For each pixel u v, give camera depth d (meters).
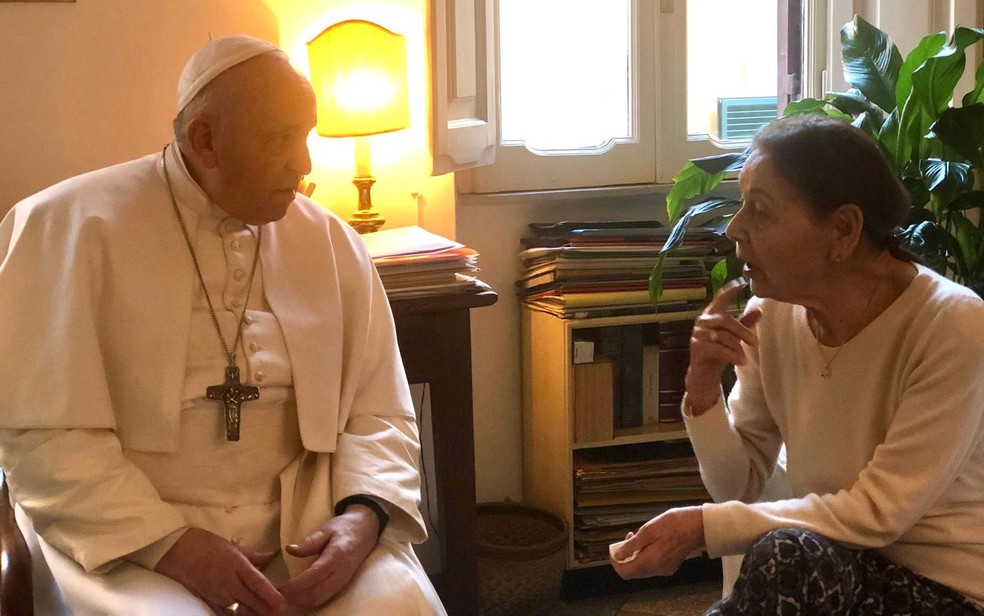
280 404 1.53
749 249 1.41
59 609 1.39
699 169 2.33
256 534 1.49
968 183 2.06
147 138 2.15
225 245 1.52
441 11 2.23
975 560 1.36
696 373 1.55
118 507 1.33
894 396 1.39
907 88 2.20
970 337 1.31
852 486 1.43
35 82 2.06
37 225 1.46
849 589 1.29
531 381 2.62
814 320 1.49
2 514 1.46
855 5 2.79
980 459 1.37
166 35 2.13
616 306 2.41
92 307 1.42
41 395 1.37
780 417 1.56
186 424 1.46
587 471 2.45
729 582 1.72
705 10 2.74
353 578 1.39
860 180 1.35
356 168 2.19
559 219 2.68
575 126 2.68
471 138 2.36
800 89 2.83
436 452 1.97
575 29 2.64
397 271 1.91
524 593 2.28
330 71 2.10
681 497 2.51
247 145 1.43
